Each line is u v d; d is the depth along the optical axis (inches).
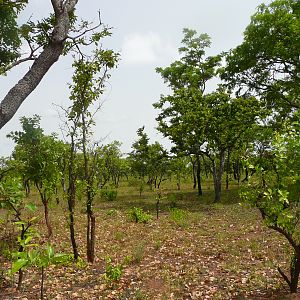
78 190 425.7
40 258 186.7
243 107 1029.8
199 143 1112.2
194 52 1317.7
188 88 1238.3
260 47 955.3
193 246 491.8
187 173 1796.3
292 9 966.4
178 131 1101.7
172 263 412.8
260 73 1042.7
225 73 1085.1
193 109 1086.4
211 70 1268.5
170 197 1087.6
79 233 601.0
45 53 196.4
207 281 340.8
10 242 410.3
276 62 989.2
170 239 542.6
